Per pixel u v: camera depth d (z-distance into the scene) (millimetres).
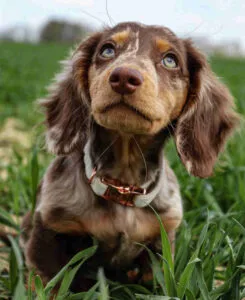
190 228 385
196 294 310
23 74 1598
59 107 405
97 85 325
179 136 379
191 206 495
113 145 359
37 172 408
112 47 360
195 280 312
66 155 379
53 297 325
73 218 354
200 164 393
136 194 356
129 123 310
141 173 362
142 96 304
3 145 771
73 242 370
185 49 394
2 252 423
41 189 395
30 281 306
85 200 353
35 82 1406
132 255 372
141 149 361
